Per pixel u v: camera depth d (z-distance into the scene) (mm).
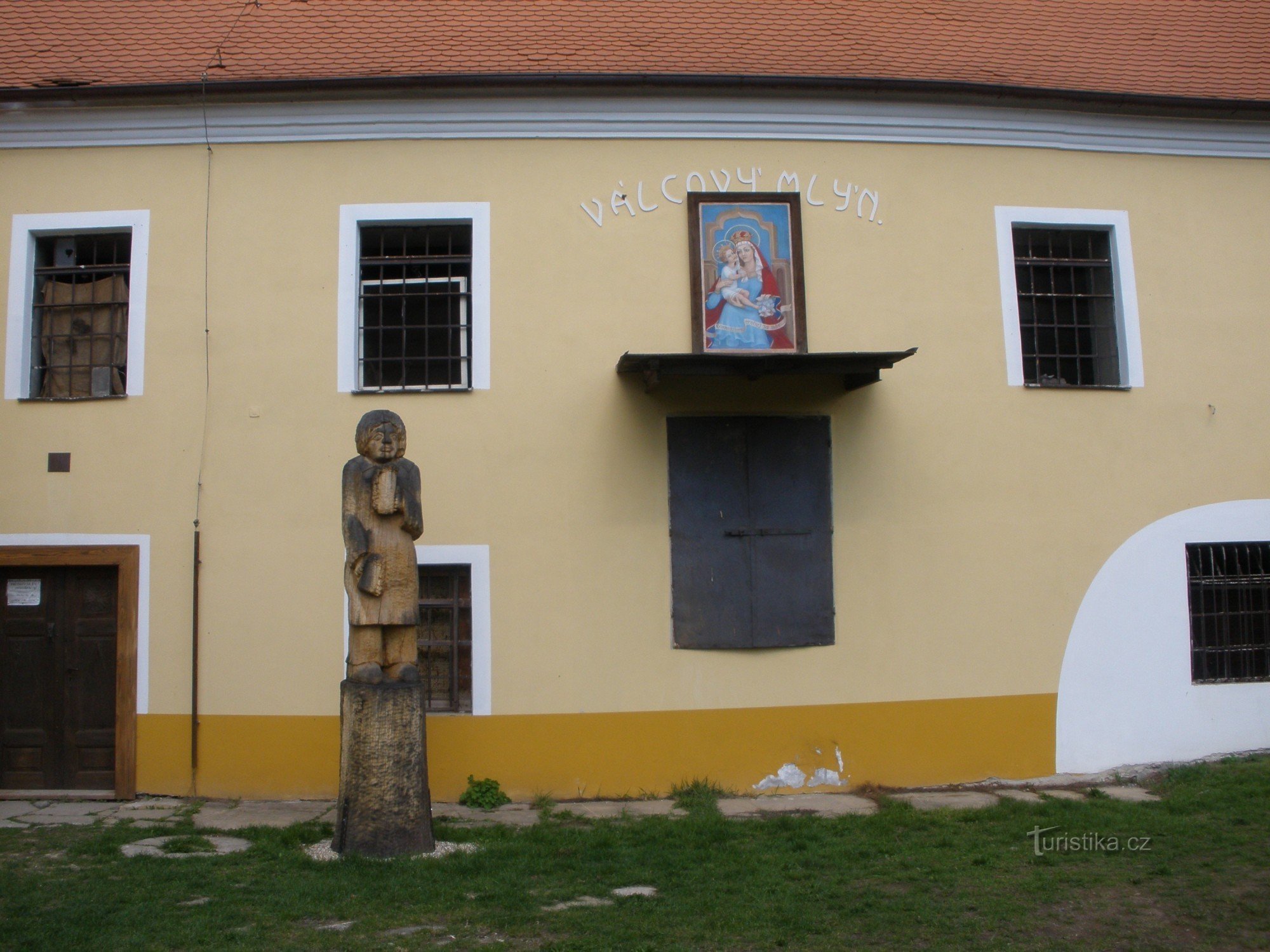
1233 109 10555
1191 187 10711
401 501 7480
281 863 7062
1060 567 10070
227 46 10148
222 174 9758
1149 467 10328
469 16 10641
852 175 10094
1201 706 10172
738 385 9766
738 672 9547
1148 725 10070
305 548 9430
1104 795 9117
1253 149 10836
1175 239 10609
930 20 11391
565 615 9438
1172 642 10195
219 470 9508
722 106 9930
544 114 9805
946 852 7398
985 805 8875
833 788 9500
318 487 9484
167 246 9703
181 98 9633
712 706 9484
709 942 5668
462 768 9250
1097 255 10719
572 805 9047
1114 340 10531
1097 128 10500
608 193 9836
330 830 7953
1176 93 10664
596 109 9828
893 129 10148
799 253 9781
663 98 9859
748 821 8383
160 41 10258
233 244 9695
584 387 9648
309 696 9305
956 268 10156
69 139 9766
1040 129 10383
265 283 9656
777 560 9656
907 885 6664
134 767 9273
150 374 9609
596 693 9391
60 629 9586
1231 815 8234
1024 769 9812
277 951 5484
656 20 10805
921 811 8602
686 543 9578
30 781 9453
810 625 9633
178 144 9781
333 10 10672
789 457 9758
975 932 5832
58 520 9508
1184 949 5617
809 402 9836
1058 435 10203
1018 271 10555
